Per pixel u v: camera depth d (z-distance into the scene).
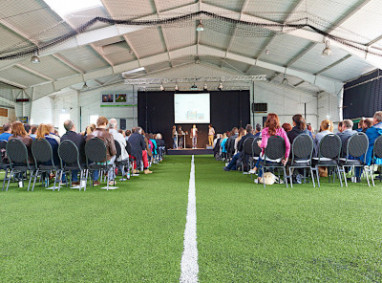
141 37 12.77
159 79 18.86
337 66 13.27
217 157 11.41
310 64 14.03
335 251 1.65
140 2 9.27
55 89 15.55
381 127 4.23
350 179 4.96
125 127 20.59
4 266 1.50
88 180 5.41
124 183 4.72
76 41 10.30
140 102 20.23
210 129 18.84
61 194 3.73
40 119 18.23
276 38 12.24
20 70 12.92
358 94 13.94
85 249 1.73
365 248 1.70
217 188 4.05
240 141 6.43
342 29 9.42
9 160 4.16
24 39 9.52
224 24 12.20
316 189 3.89
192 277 1.35
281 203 2.98
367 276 1.35
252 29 11.88
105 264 1.51
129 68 15.63
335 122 17.69
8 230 2.13
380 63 10.00
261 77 18.45
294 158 4.17
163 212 2.64
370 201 3.06
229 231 2.04
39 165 4.19
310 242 1.80
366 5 7.95
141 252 1.67
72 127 4.29
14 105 16.14
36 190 4.12
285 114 20.55
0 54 9.91
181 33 13.65
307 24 9.73
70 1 8.46
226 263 1.50
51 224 2.28
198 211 2.66
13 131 4.34
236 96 20.34
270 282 1.30
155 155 9.68
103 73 15.48
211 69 20.59
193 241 1.84
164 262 1.52
